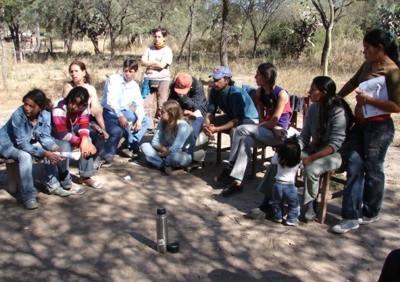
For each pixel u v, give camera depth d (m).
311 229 4.61
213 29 25.28
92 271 3.87
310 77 13.20
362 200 4.70
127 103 6.46
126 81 6.45
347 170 4.52
